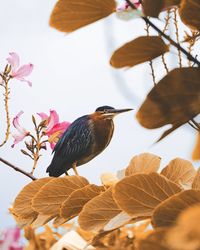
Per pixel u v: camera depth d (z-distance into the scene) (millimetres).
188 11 1677
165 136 1630
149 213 1758
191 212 1093
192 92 1604
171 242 1089
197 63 1657
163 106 1582
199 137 1691
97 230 1955
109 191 1941
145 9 1653
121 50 1623
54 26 1687
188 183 2191
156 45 1640
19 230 1697
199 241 1082
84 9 1663
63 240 2033
